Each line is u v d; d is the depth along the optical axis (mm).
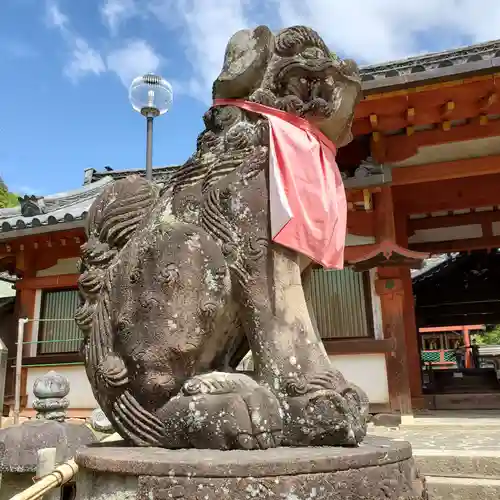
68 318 9492
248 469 1455
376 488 1574
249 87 2318
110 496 1606
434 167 7543
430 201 9438
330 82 2227
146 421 1891
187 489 1463
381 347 7082
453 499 3268
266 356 1899
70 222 8438
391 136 7648
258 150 2168
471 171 7453
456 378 13133
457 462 3559
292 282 2037
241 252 2018
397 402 6828
